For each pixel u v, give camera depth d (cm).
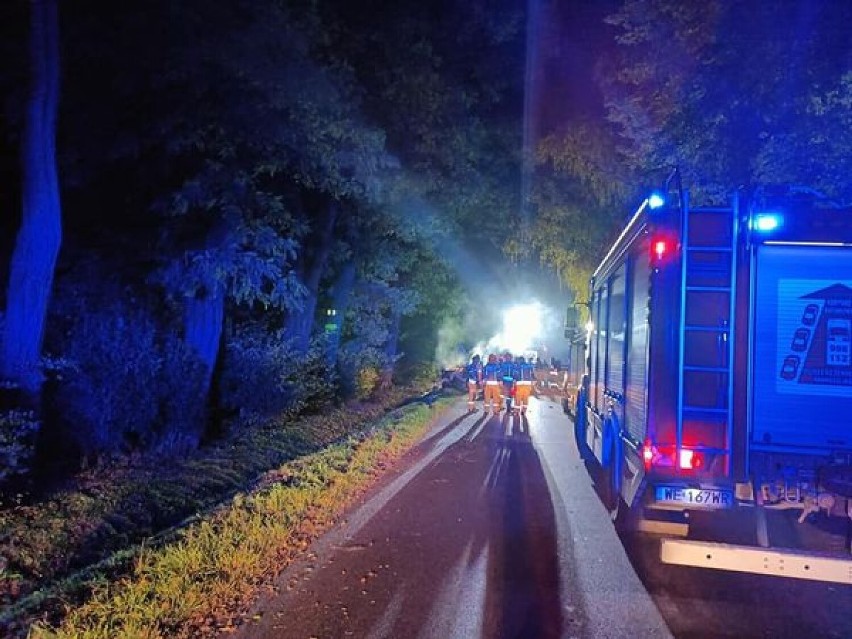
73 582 558
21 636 477
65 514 730
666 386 621
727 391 612
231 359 1309
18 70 868
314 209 1595
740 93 975
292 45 911
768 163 1042
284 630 527
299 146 1057
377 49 1228
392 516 855
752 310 613
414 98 1286
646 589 637
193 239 1143
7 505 730
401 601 589
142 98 969
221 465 1025
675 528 670
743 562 571
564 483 1080
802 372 608
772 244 614
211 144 998
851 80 887
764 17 897
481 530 804
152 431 1041
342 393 1995
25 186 802
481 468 1191
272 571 643
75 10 900
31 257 797
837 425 605
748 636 546
